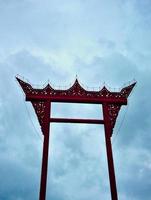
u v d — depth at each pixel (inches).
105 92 821.9
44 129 738.2
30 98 794.8
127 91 827.4
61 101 804.0
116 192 656.4
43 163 679.1
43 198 634.8
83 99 804.0
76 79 836.0
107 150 713.6
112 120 782.5
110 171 682.2
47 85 821.2
